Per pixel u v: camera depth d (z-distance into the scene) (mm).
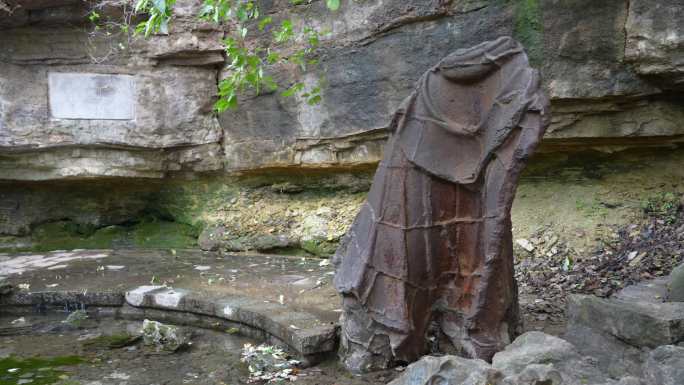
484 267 3203
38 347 4547
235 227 7586
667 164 5523
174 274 6156
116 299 5398
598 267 5172
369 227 3615
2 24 6828
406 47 5867
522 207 6102
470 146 3314
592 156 5816
